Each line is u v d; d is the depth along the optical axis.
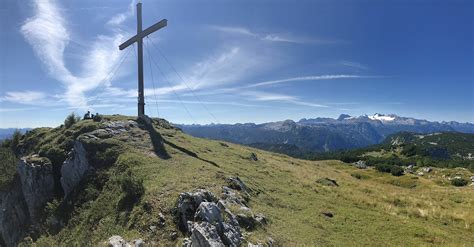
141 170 32.69
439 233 28.75
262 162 52.75
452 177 94.38
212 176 31.61
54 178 40.00
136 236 22.38
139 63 48.31
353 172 102.69
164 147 41.09
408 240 26.22
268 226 24.34
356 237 26.03
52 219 32.06
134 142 41.03
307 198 35.91
